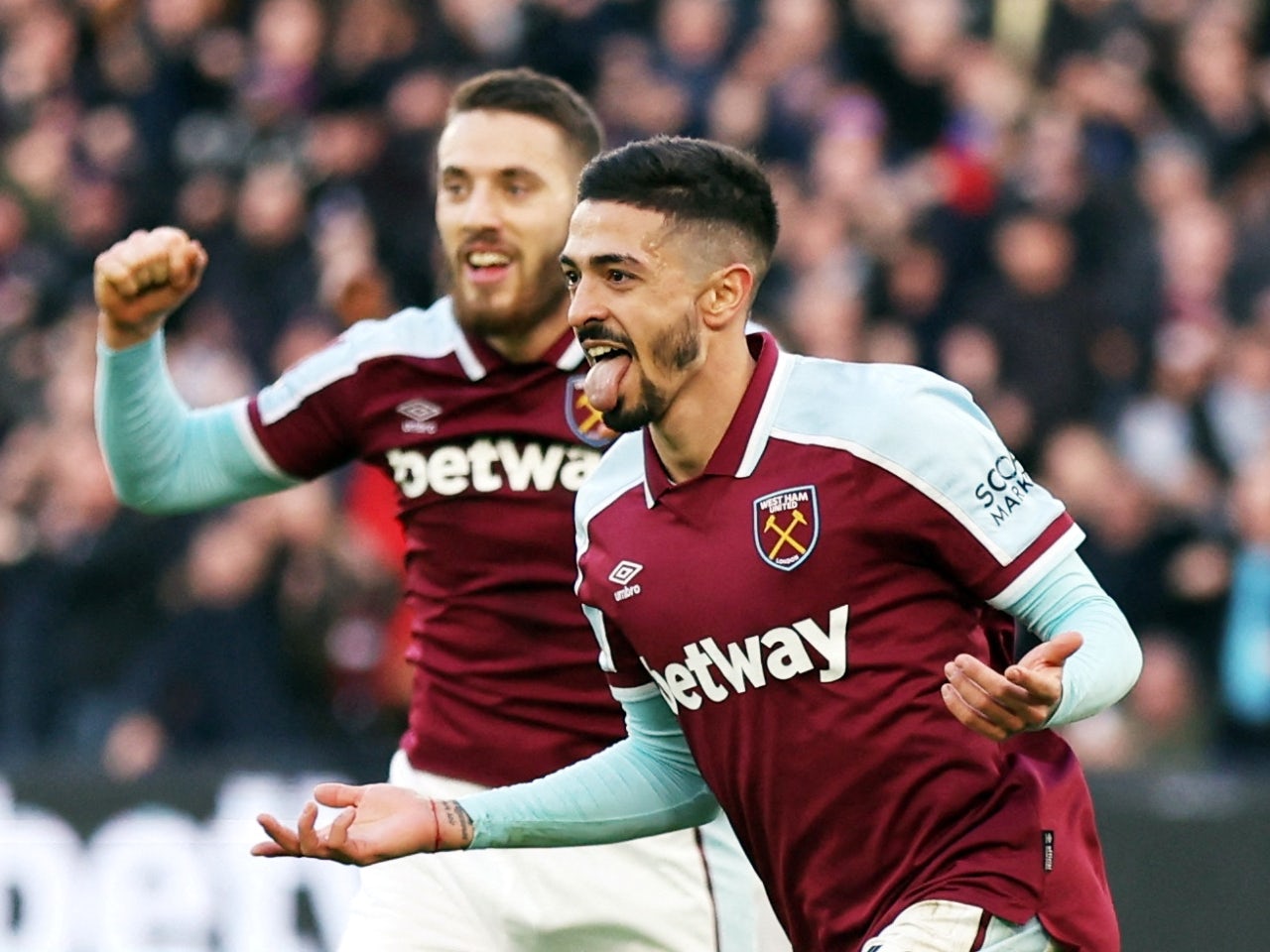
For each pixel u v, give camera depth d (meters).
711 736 13.62
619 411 13.11
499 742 16.62
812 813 13.40
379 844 12.98
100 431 17.14
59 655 31.67
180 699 30.30
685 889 16.72
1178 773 28.92
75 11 41.47
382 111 39.09
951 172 36.62
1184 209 36.53
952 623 13.23
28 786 27.89
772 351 13.44
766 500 13.14
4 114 41.09
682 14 39.56
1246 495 31.09
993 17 40.16
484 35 39.88
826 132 38.09
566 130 16.48
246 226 36.91
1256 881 27.55
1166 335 35.19
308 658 29.95
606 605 13.68
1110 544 31.59
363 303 20.31
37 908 27.66
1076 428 32.94
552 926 16.64
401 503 17.06
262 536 30.39
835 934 13.59
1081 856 13.32
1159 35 39.50
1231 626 30.81
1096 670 12.43
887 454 12.95
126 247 16.22
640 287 12.92
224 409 17.53
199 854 27.78
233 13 41.34
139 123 40.03
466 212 16.25
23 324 37.59
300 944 27.41
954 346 34.78
